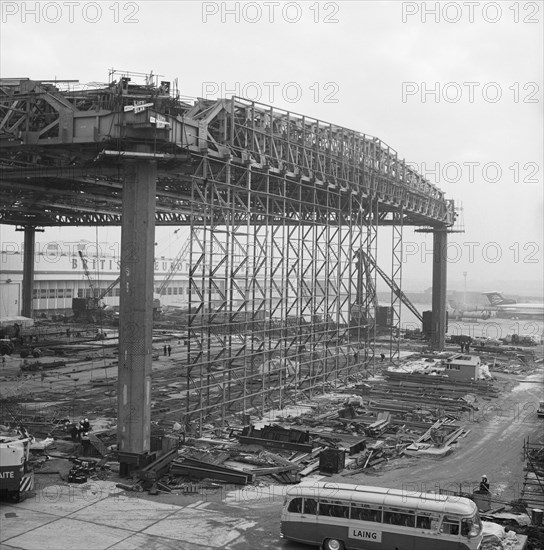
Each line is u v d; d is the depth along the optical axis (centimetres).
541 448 3912
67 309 12181
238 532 2544
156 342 8700
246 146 4338
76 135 3291
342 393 5675
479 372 6612
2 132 3384
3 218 8619
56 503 2795
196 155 3800
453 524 2259
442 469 3494
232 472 3150
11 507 2736
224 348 4309
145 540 2444
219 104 3969
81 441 3522
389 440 4097
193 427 4034
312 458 3575
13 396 5109
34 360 7006
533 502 2944
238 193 4691
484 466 3566
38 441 3538
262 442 3784
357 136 6009
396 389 5916
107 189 5675
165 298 14362
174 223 8569
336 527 2373
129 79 3216
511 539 2417
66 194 5575
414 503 2319
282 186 5175
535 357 8800
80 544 2384
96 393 5281
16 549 2323
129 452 3178
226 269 4312
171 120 3362
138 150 3225
